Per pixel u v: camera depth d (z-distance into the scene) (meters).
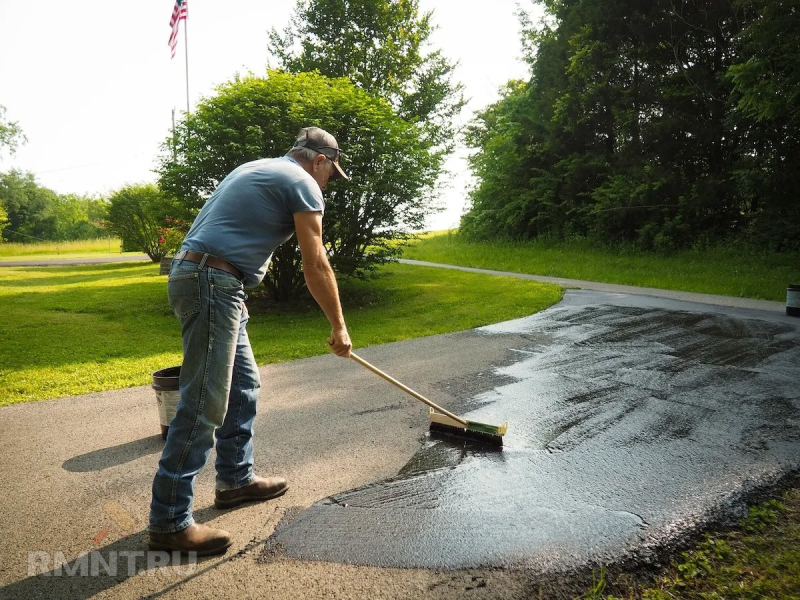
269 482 2.90
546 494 2.90
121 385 5.23
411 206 10.48
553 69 21.38
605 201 18.69
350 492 2.96
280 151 9.21
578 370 5.40
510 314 8.79
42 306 10.47
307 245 2.46
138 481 3.14
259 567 2.28
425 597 2.08
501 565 2.27
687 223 17.19
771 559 2.25
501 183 24.30
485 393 4.74
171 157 10.00
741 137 16.77
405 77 22.56
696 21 17.17
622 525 2.57
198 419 2.35
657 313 8.51
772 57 13.60
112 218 22.67
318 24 21.44
